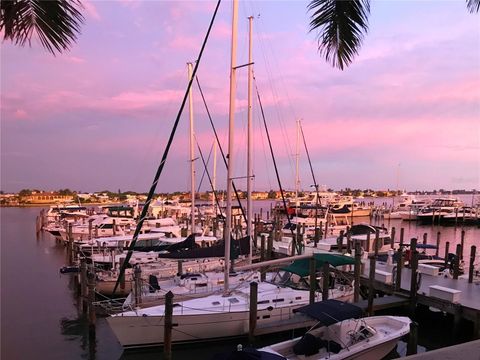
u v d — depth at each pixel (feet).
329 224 170.91
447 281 82.33
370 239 122.11
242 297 62.54
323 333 48.11
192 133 102.22
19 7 19.81
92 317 66.85
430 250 154.92
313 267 63.93
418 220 260.21
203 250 69.82
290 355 45.60
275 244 129.59
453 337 63.82
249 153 87.25
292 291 66.08
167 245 87.04
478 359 13.29
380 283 78.54
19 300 89.51
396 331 52.65
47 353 61.72
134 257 90.53
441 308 66.13
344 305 49.14
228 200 63.05
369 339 49.03
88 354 61.46
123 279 83.30
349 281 74.49
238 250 71.31
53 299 90.53
